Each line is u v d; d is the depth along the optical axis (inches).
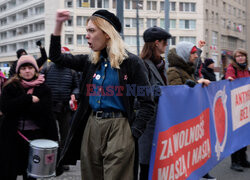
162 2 1956.2
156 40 123.0
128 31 1929.1
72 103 192.7
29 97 127.7
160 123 105.6
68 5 1899.6
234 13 2364.7
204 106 138.6
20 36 2422.5
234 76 188.9
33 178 127.2
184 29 2004.2
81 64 105.1
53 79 193.3
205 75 241.4
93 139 100.4
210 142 145.3
